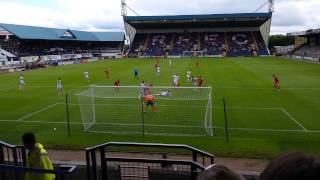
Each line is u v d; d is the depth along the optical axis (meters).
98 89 32.66
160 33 110.00
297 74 47.09
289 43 140.75
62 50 102.81
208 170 2.00
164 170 9.44
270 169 1.65
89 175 8.11
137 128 20.12
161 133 18.98
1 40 78.25
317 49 85.19
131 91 31.22
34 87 38.72
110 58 99.00
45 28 93.62
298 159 1.60
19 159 10.80
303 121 21.28
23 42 88.62
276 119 21.92
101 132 19.38
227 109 25.00
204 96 28.53
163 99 27.73
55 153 15.81
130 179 9.60
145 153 15.36
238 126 20.31
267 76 45.00
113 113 23.84
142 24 101.81
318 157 1.63
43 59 79.44
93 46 119.94
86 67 66.19
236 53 97.25
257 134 18.61
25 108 26.59
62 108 26.27
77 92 34.31
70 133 19.22
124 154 15.30
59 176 4.88
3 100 30.42
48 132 19.52
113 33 118.06
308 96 29.95
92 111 24.47
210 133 18.84
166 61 79.25
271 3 97.38
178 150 15.62
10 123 21.78
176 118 22.23
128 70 57.03
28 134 7.09
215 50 99.19
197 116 22.73
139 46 105.69
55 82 43.00
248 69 55.28
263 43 100.88
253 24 102.19
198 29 108.50
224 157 15.00
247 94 31.41
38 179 6.78
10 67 62.31
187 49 101.50
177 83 37.44
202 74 48.88
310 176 1.53
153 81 42.25
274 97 29.70
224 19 92.00
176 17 93.50
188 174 9.24
